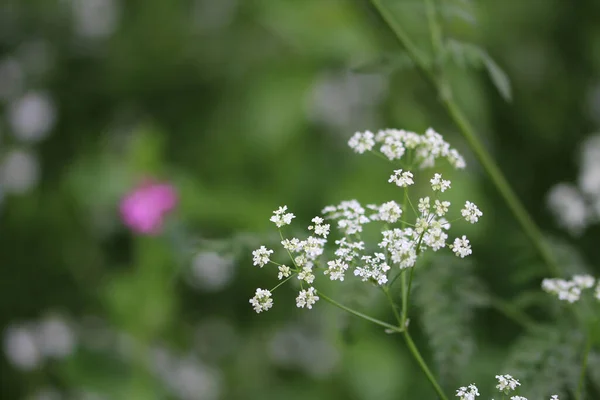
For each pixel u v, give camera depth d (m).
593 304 2.30
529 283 4.30
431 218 1.61
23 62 5.55
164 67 5.26
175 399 4.66
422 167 1.94
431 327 2.21
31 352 4.70
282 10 4.85
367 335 4.63
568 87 5.17
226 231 4.73
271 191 4.83
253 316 5.17
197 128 5.16
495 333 4.17
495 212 4.95
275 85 4.87
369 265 1.62
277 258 2.05
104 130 5.43
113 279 4.74
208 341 5.11
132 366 4.59
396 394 4.50
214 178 4.96
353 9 4.76
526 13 5.12
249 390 4.93
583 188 3.38
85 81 5.46
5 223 5.14
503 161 5.12
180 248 4.04
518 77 5.15
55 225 5.12
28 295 5.07
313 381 4.92
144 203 4.45
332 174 4.80
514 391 2.04
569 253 2.66
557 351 2.12
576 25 5.18
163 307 4.58
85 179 5.00
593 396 2.41
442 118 4.81
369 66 2.54
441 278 2.27
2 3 5.69
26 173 5.18
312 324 5.05
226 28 5.21
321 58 4.90
